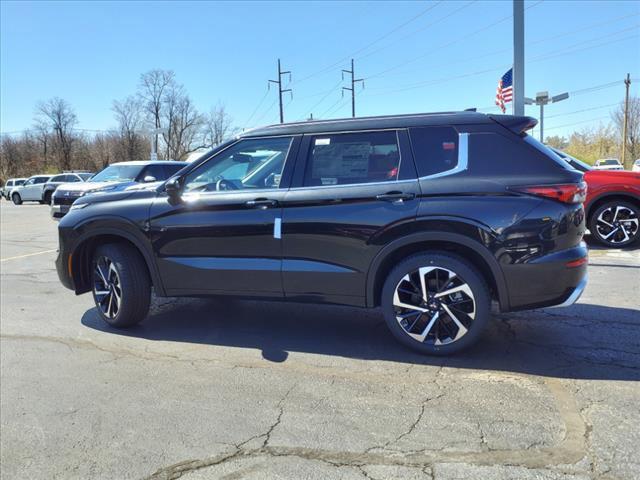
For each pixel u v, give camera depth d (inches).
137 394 137.9
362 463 103.0
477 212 142.2
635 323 182.2
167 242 174.9
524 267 140.7
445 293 148.8
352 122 161.2
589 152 2847.0
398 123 156.4
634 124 2432.3
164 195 179.2
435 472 98.8
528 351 157.5
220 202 167.5
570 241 141.9
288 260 161.3
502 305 144.3
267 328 188.4
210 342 175.6
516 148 145.9
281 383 141.4
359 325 189.0
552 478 95.5
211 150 175.8
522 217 139.9
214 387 140.4
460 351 151.9
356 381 140.9
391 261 156.3
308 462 104.1
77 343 179.0
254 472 101.6
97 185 467.5
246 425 119.6
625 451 103.2
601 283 242.1
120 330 191.5
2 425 124.1
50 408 131.7
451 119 152.8
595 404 122.8
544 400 125.9
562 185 140.5
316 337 177.3
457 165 147.9
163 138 2977.4
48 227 629.9
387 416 121.1
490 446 106.8
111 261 184.7
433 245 151.6
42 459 109.5
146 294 186.2
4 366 160.4
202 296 175.0
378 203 151.0
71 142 3061.0
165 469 104.1
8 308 227.5
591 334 171.3
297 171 162.7
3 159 3117.6
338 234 154.3
